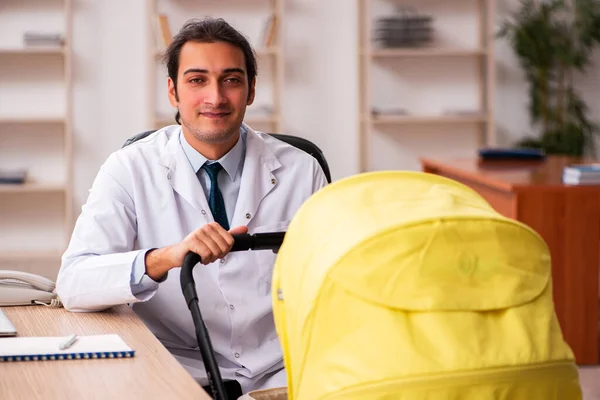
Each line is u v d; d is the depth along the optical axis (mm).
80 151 6684
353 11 6949
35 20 6504
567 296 4234
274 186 2264
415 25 6730
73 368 1518
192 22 2148
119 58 6668
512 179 4340
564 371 1305
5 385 1415
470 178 5145
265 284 2184
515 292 1317
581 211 4180
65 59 6469
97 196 2148
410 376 1219
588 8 6711
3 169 6586
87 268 1966
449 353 1235
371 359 1240
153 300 2156
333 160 7031
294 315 1381
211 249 1771
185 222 2193
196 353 2182
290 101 6953
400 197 1438
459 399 1230
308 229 1431
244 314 2148
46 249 6695
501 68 7156
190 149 2203
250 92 2246
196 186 2186
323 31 6941
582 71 6852
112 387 1408
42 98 6598
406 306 1271
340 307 1293
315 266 1337
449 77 7109
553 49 6746
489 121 6785
